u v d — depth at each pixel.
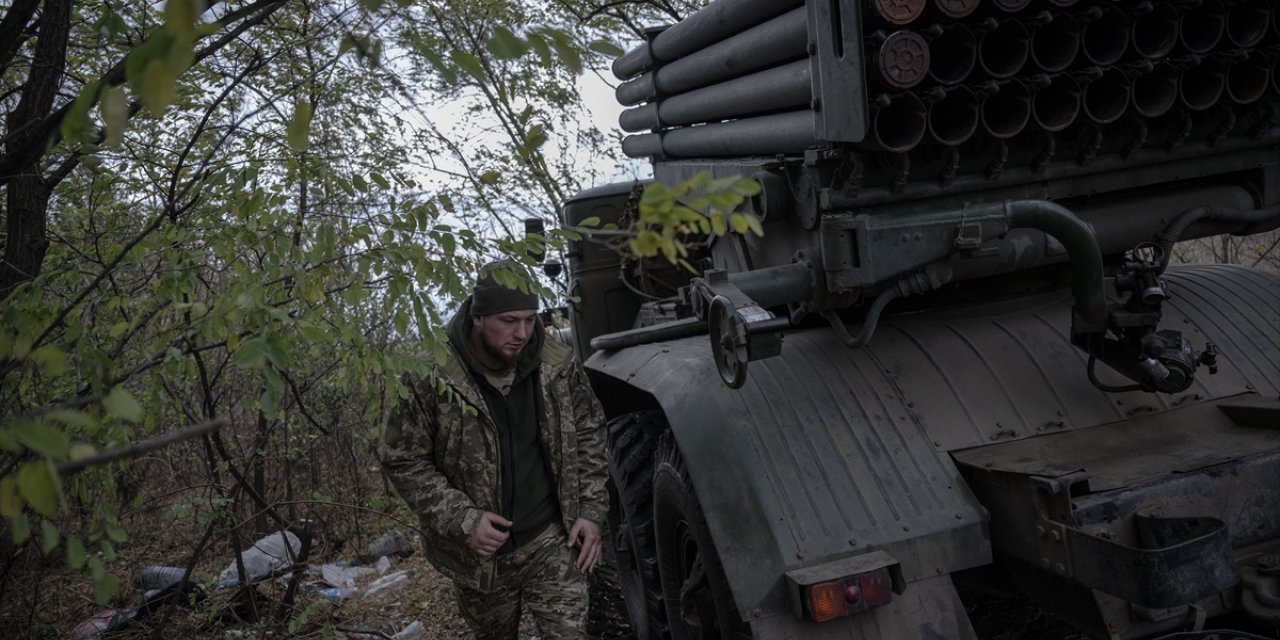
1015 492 2.48
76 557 1.57
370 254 2.37
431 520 2.87
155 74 1.14
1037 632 3.34
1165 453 2.61
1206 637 2.35
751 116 3.28
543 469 3.10
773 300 2.77
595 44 1.47
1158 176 2.90
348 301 2.39
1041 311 3.12
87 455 1.27
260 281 2.12
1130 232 2.94
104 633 3.96
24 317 2.01
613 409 4.26
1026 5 2.43
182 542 5.11
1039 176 2.76
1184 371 2.56
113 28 2.15
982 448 2.68
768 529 2.55
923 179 2.65
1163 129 2.83
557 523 3.11
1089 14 2.50
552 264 4.64
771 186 2.83
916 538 2.53
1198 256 8.16
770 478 2.62
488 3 3.15
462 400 2.85
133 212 3.51
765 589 2.49
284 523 4.02
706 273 2.75
